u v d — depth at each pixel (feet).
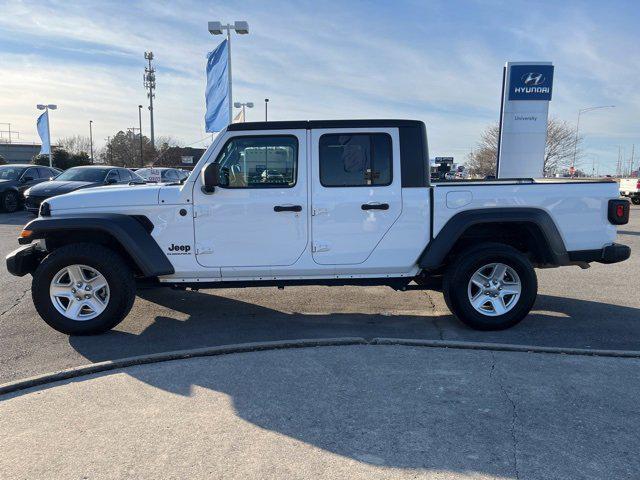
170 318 18.07
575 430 10.02
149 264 15.85
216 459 9.09
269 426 10.19
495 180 20.12
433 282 17.70
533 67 46.50
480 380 12.22
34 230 15.48
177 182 18.13
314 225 16.15
